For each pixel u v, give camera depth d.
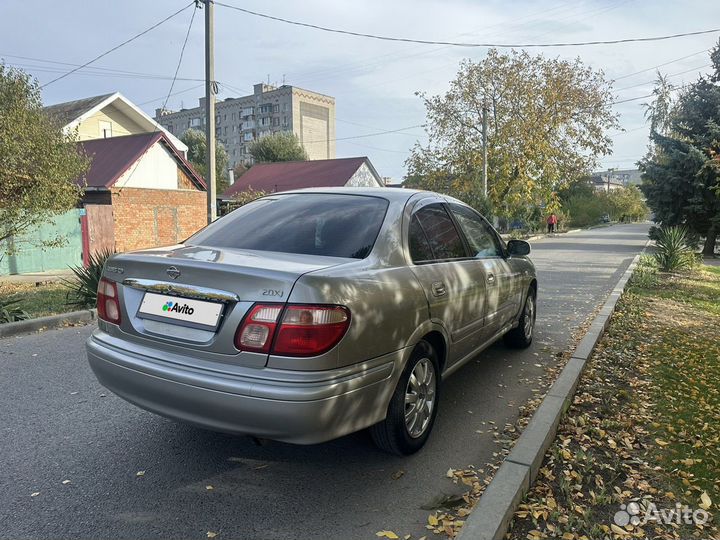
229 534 2.81
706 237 21.22
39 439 3.89
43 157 10.06
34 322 7.41
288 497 3.16
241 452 3.71
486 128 29.31
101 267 8.87
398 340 3.28
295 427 2.75
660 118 25.05
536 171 30.97
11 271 13.80
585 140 30.67
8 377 5.30
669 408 4.41
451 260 4.21
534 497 3.08
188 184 22.38
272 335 2.78
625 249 23.33
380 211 3.81
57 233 14.80
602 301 9.67
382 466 3.54
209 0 16.03
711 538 2.76
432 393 3.80
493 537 2.58
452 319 3.99
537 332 7.23
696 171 19.11
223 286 2.91
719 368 5.49
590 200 62.03
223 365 2.89
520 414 4.40
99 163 19.55
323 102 108.38
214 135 16.50
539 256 19.69
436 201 4.45
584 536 2.71
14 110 9.74
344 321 2.87
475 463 3.60
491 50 30.33
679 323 7.65
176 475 3.40
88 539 2.75
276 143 58.16
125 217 17.89
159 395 3.06
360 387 2.97
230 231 3.96
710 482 3.28
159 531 2.82
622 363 5.59
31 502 3.07
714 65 20.31
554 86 29.70
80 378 5.27
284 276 2.82
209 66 16.22
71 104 29.55
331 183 34.16
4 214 10.10
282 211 4.03
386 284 3.25
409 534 2.83
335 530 2.85
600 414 4.26
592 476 3.29
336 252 3.44
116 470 3.45
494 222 32.09
